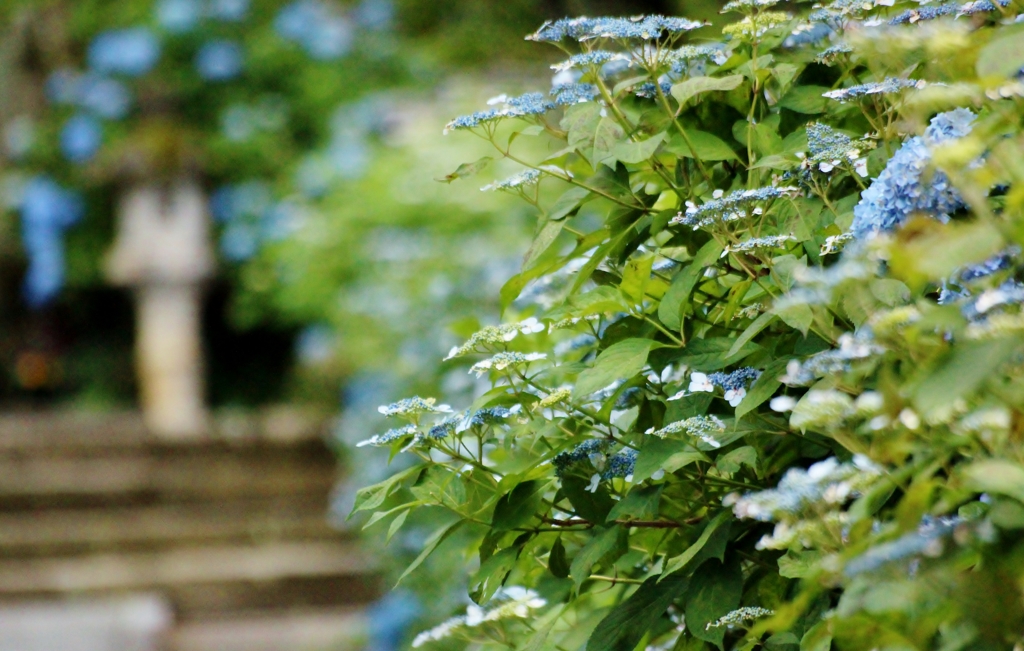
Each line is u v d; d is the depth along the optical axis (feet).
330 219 37.09
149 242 42.01
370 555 28.35
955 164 11.87
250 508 35.96
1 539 34.86
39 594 34.14
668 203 13.88
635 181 13.84
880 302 12.41
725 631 13.16
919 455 12.27
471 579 13.32
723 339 13.10
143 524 35.45
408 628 22.86
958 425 12.05
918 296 12.42
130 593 34.30
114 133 43.57
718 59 13.60
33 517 35.47
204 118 44.62
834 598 12.96
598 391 13.35
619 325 13.43
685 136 13.34
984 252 11.68
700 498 13.20
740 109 13.66
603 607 13.57
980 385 11.92
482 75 41.96
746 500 12.35
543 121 13.60
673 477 13.20
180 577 34.53
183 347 42.42
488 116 13.37
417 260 30.71
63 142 44.06
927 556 11.96
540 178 13.57
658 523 13.24
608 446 13.21
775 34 13.61
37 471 35.99
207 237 42.86
